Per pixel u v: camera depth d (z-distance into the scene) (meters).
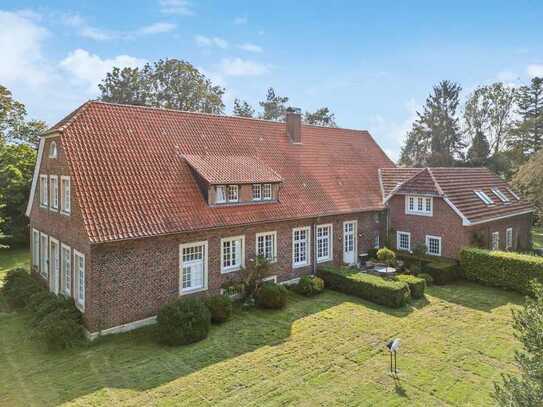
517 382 7.01
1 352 14.03
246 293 18.64
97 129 17.95
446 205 23.88
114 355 13.66
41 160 20.39
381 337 15.19
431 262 23.16
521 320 7.27
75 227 15.79
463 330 15.87
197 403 10.95
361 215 25.17
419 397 11.24
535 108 57.12
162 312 14.74
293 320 16.78
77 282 16.02
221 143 22.03
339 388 11.72
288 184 22.53
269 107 67.31
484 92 57.81
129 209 15.91
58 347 14.10
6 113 38.56
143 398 11.16
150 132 19.66
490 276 21.52
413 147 64.69
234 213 18.70
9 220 33.78
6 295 19.88
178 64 52.22
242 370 12.70
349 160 28.27
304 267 21.77
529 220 30.12
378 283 19.08
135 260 15.58
